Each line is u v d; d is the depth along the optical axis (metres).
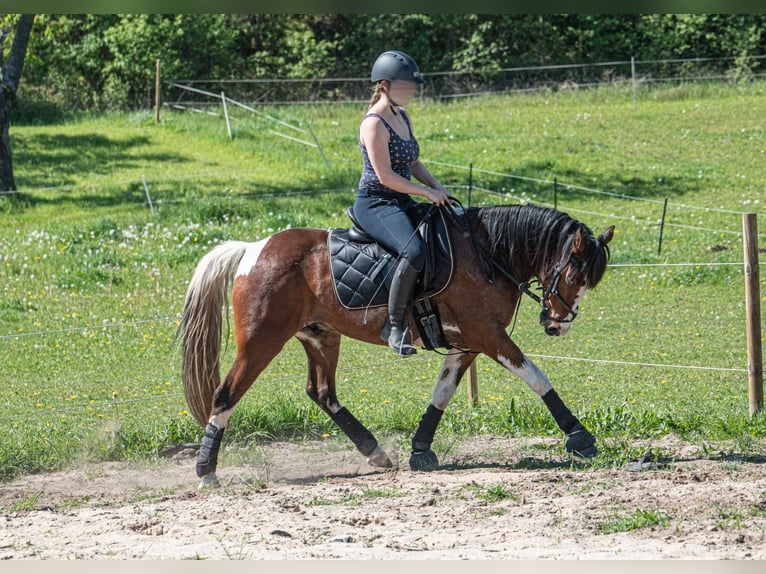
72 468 8.10
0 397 11.11
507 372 12.38
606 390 10.91
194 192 21.14
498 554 5.10
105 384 11.77
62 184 22.22
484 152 24.66
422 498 6.44
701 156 24.27
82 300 15.22
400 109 7.21
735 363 12.06
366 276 7.18
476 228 7.26
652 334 13.74
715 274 16.42
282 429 9.02
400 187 6.95
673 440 8.19
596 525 5.67
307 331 7.73
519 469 7.43
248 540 5.57
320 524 5.89
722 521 5.62
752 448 7.62
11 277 16.05
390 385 11.57
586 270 7.01
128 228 18.56
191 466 8.05
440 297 7.20
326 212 19.86
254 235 18.28
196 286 7.54
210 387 7.57
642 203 20.80
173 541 5.61
